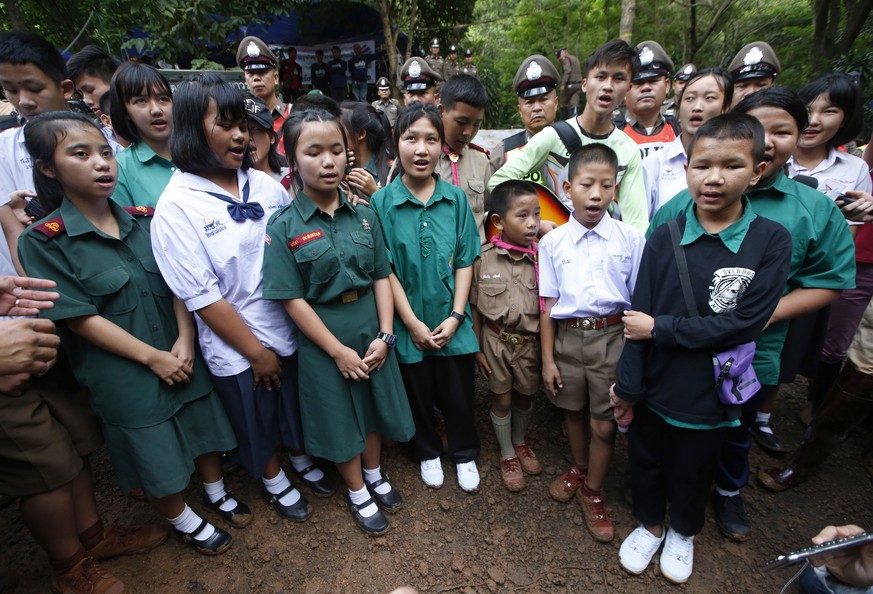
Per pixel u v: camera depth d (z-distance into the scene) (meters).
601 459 1.98
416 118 1.97
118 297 1.62
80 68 2.66
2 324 1.39
